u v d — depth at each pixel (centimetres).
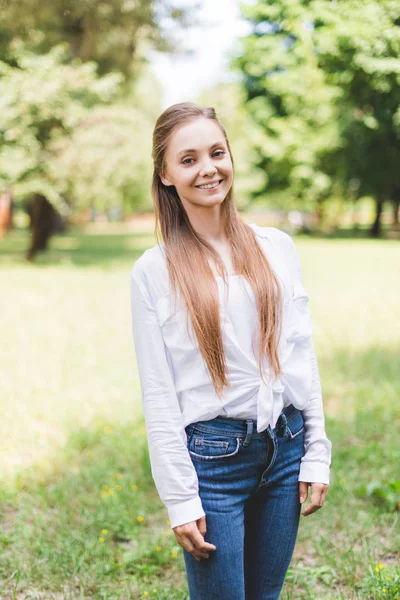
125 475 413
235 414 186
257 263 192
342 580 294
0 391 600
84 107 1492
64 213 1733
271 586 202
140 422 514
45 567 305
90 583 295
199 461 188
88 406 557
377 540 324
